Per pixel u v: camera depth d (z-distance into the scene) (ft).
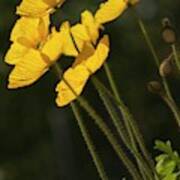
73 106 8.75
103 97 8.79
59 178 57.16
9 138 57.93
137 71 56.13
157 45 54.13
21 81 8.18
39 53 8.14
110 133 8.55
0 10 55.11
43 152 57.88
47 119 58.03
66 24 8.45
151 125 52.95
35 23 8.56
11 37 8.67
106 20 8.50
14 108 57.72
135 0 8.83
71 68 8.24
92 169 56.13
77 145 57.47
